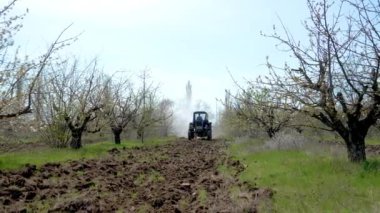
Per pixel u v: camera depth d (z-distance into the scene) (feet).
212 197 31.68
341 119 44.37
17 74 42.57
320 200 27.86
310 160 44.96
